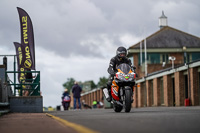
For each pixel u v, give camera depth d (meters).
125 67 25.27
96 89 151.50
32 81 38.44
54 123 15.05
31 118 20.17
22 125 14.43
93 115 21.83
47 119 18.58
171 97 75.75
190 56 134.50
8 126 14.18
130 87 25.02
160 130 10.79
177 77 69.88
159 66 129.88
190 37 138.88
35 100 35.41
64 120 16.61
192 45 135.00
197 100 62.28
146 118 16.62
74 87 60.31
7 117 22.77
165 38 137.38
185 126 11.99
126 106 24.86
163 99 82.62
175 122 13.70
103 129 11.60
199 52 134.62
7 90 34.12
